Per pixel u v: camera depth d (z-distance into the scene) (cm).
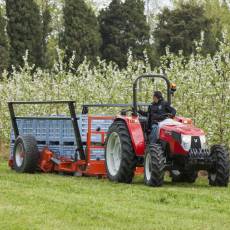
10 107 3344
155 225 1708
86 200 2112
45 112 4397
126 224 1716
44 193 2273
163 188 2497
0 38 7750
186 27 8069
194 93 3325
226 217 1845
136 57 8488
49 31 9319
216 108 3234
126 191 2378
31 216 1809
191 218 1823
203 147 2588
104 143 2855
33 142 3122
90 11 8525
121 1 8888
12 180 2725
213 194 2331
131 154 2647
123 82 3912
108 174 2761
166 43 8244
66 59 8250
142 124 2759
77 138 2936
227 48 3338
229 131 3195
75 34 8312
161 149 2558
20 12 8206
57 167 3053
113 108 3938
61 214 1841
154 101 2752
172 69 3581
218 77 3288
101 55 8794
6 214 1838
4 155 4425
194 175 2762
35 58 8250
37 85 4559
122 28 8844
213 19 8912
